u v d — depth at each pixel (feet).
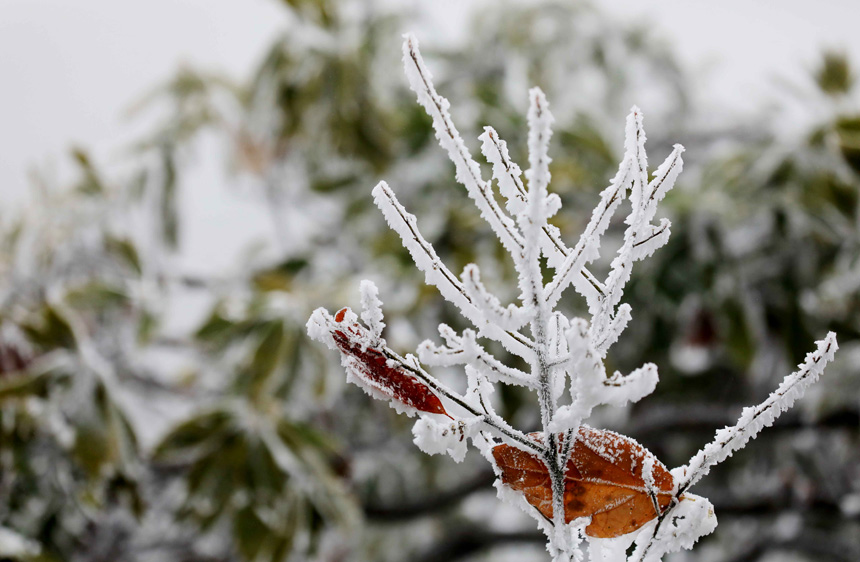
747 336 6.88
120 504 5.46
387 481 8.98
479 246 7.19
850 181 7.10
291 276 7.65
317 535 5.44
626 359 8.04
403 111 8.26
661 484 2.23
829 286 7.77
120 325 6.93
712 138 9.67
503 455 2.24
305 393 6.02
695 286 7.03
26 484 4.95
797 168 7.27
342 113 7.65
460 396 2.20
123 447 5.03
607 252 7.94
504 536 8.48
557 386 2.23
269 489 5.13
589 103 10.36
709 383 8.46
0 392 4.83
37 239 6.73
